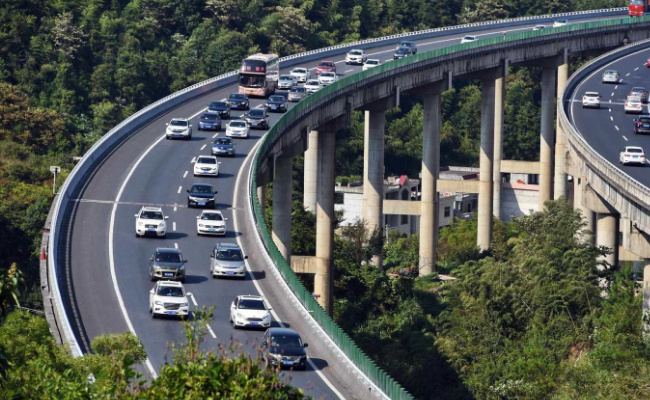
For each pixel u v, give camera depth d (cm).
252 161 18088
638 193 15138
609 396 12162
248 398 5234
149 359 10600
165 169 18488
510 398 14112
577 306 16462
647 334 14062
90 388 5800
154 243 14762
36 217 19675
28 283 17875
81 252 14188
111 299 12488
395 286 19712
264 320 11500
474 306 16588
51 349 8088
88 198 16662
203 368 5316
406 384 15162
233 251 13588
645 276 15775
